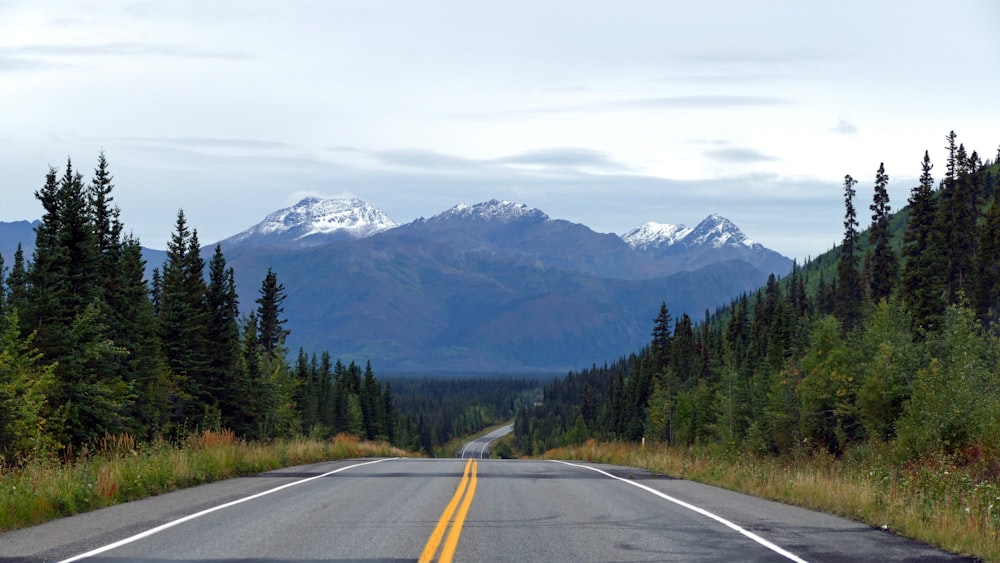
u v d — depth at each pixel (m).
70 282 45.88
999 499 13.35
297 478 21.80
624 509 14.62
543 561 9.37
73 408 42.00
